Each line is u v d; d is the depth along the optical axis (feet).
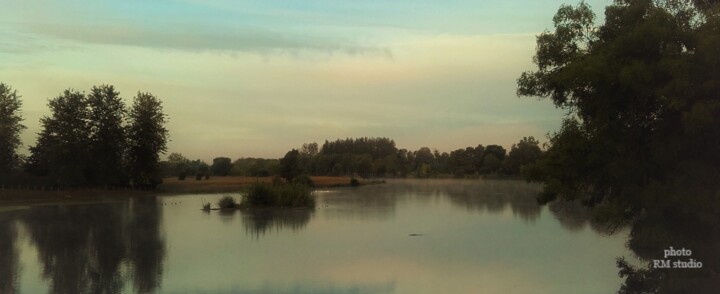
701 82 33.42
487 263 57.72
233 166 480.64
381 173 534.37
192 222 110.42
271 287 45.55
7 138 238.68
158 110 276.21
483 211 134.21
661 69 34.88
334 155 536.01
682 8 39.04
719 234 38.17
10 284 46.50
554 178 44.78
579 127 42.91
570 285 46.57
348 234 86.48
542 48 45.91
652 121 39.32
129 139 270.67
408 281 48.37
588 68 37.17
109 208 156.25
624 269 49.60
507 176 440.86
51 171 240.53
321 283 47.42
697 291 37.91
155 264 57.41
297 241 77.87
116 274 51.42
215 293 43.19
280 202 156.04
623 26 39.70
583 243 74.28
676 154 36.70
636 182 40.11
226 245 73.41
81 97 252.62
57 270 53.31
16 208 153.99
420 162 589.73
